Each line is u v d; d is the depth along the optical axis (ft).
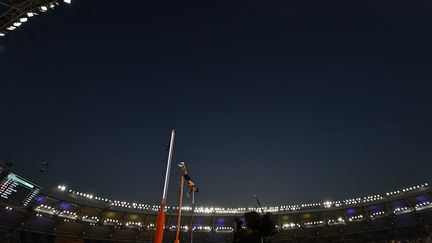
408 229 160.25
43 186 133.39
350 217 176.86
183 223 183.32
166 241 177.47
